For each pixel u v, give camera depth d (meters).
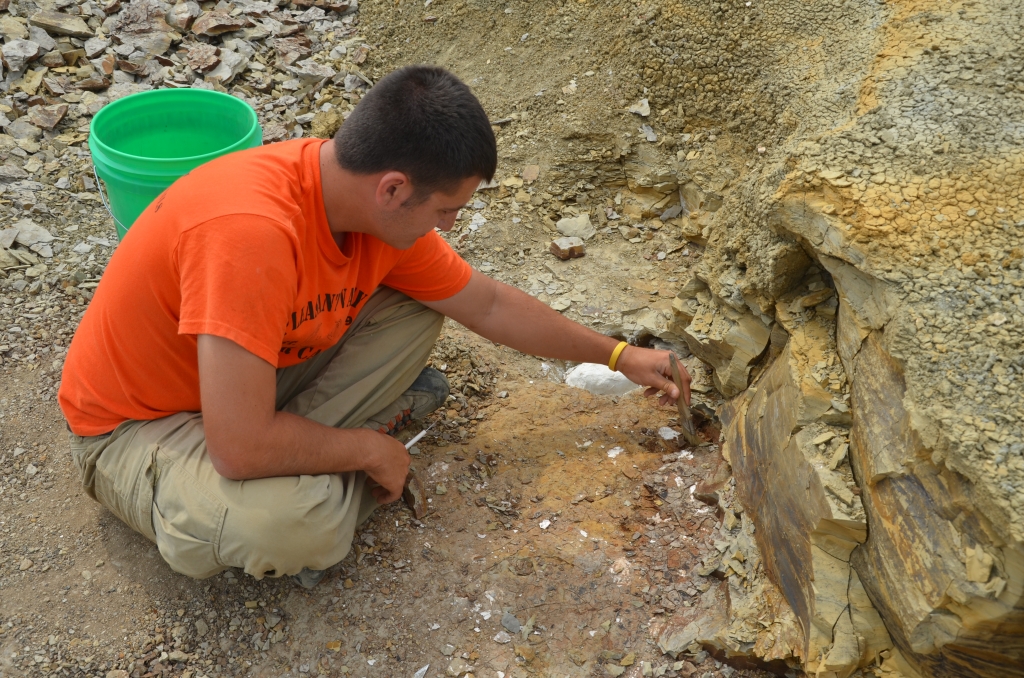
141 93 3.01
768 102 3.08
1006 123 2.17
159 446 2.04
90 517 2.40
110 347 2.01
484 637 2.15
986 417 1.69
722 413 2.62
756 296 2.42
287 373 2.32
